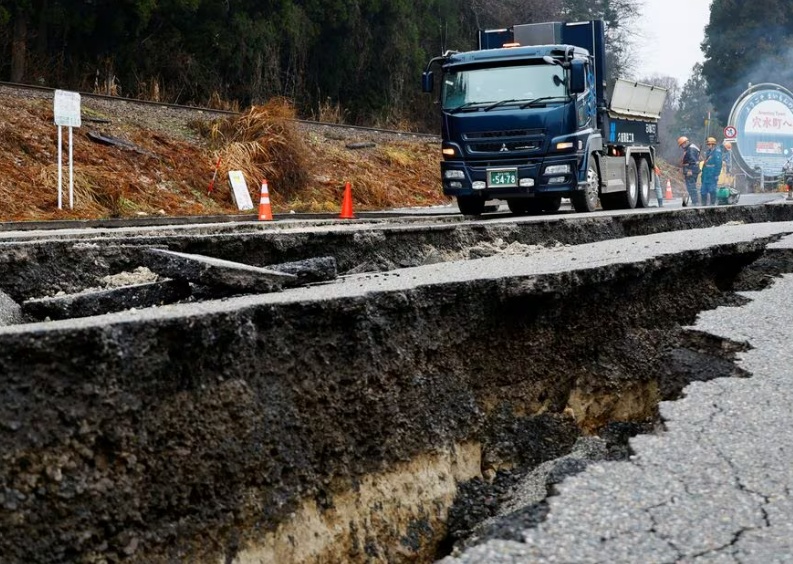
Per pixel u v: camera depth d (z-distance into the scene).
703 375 4.52
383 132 28.42
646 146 19.66
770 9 53.31
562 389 5.23
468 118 15.34
